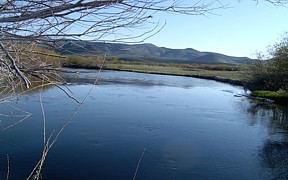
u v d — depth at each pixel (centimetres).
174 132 1523
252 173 1048
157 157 1159
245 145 1352
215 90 3716
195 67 10781
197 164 1105
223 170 1070
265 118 1956
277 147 1332
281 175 1040
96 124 1580
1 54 193
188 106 2358
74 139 1302
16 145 1171
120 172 1009
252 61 3609
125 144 1283
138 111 2020
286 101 2655
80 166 1034
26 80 131
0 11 173
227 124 1758
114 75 5684
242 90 3791
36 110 1734
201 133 1532
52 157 1092
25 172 955
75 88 3002
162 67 10662
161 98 2747
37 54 209
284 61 3117
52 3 175
